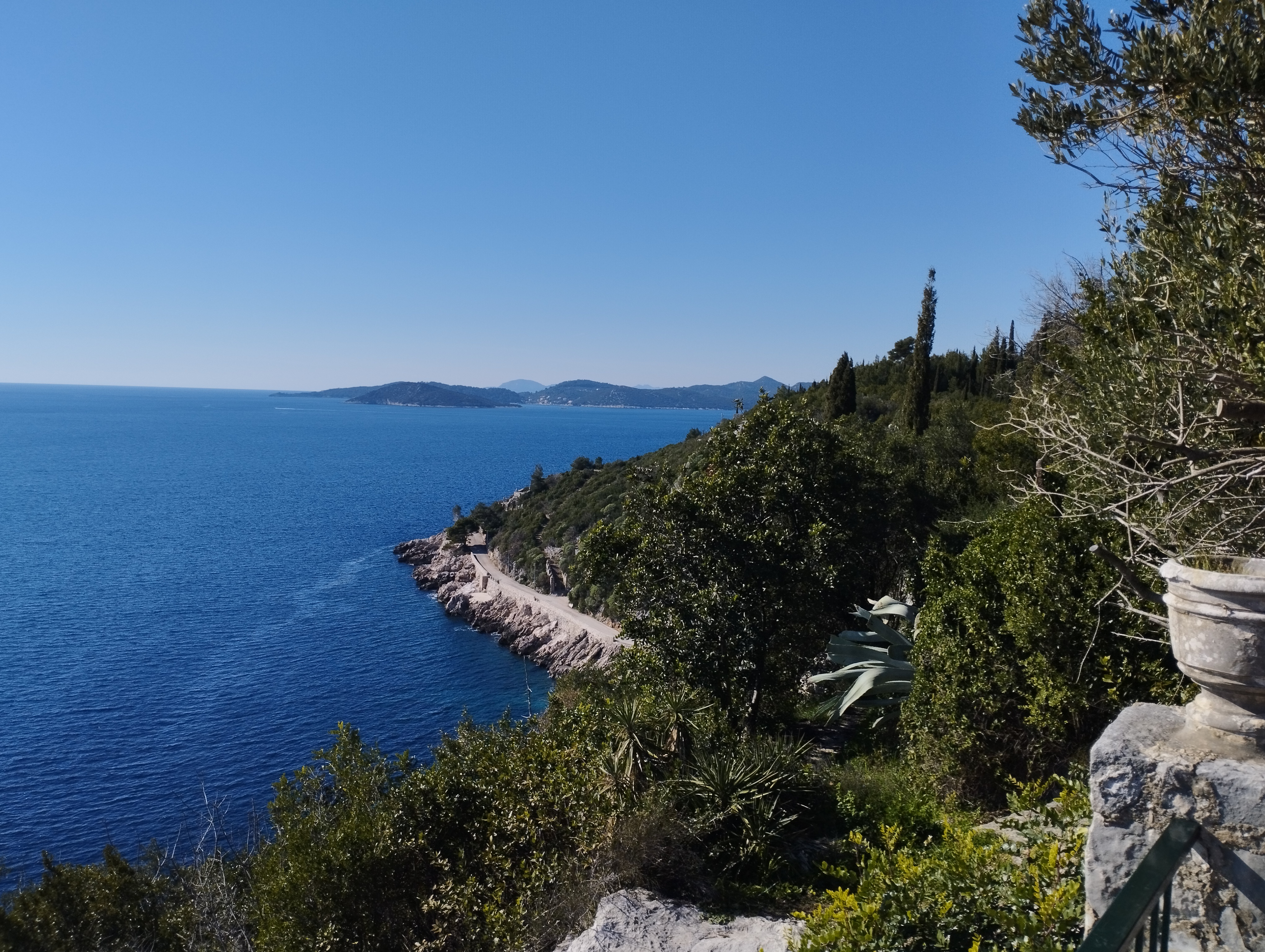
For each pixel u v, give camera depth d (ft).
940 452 104.01
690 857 31.78
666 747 38.78
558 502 279.90
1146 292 23.13
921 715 36.27
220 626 238.48
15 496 570.05
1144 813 9.42
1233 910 8.85
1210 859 8.97
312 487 622.95
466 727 50.98
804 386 246.68
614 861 31.76
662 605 54.90
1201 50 16.96
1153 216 22.13
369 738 154.20
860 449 72.38
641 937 27.12
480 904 34.63
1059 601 28.91
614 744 38.29
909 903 15.28
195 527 437.17
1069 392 27.73
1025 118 20.94
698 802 34.81
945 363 220.43
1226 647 9.21
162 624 241.76
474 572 278.46
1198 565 10.53
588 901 30.66
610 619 201.98
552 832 36.01
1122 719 10.36
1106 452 24.18
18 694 180.65
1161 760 9.31
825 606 59.52
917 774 37.35
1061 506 28.45
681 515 55.47
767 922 27.61
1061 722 29.73
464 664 199.62
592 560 57.47
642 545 55.98
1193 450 20.35
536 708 166.20
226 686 185.68
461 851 38.29
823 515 59.67
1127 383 23.12
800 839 34.45
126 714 168.66
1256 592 8.95
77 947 64.44
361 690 181.78
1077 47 18.89
